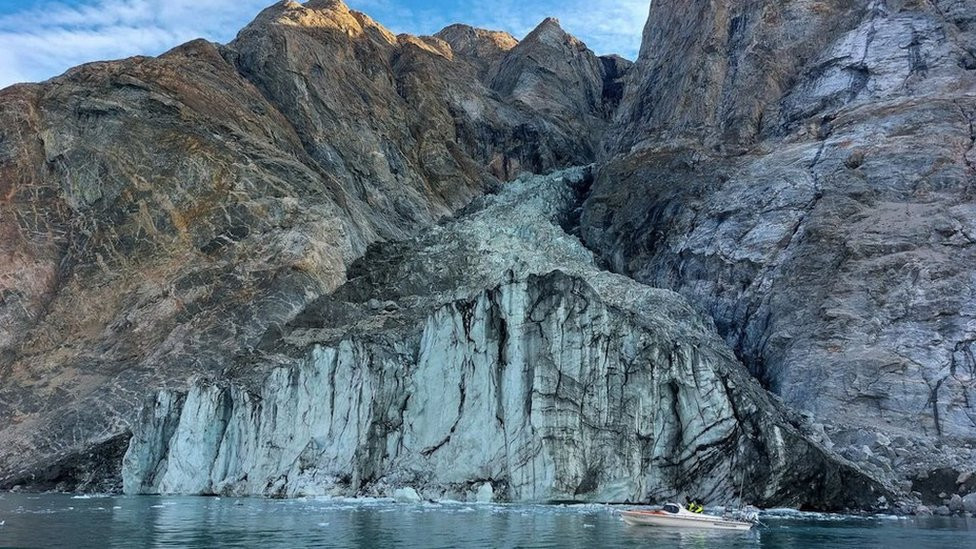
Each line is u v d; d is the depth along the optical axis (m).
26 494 67.19
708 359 58.31
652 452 57.28
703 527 44.47
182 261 92.88
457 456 58.19
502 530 41.91
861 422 63.06
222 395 66.38
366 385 61.66
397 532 40.84
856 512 54.00
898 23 95.81
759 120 99.88
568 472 55.12
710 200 89.94
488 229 96.25
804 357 69.31
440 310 62.41
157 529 41.81
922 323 67.38
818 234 77.56
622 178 103.19
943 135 81.25
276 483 61.47
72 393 81.00
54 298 91.69
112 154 100.31
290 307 84.69
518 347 57.81
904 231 74.06
